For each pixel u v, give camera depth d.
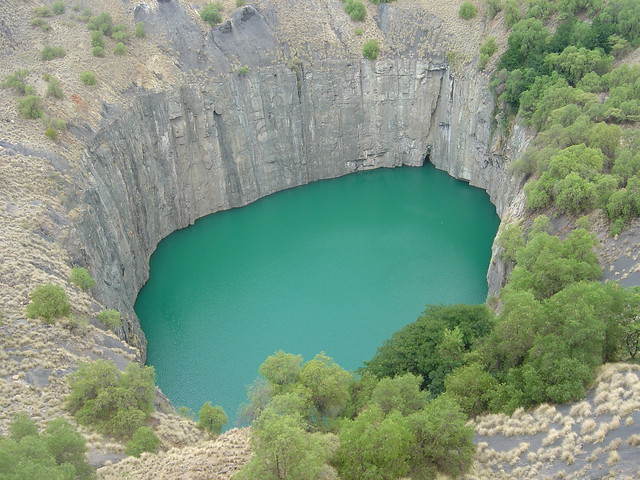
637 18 77.94
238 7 93.50
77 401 39.91
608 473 30.94
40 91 70.19
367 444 33.81
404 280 74.00
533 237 56.59
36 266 49.72
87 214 59.69
